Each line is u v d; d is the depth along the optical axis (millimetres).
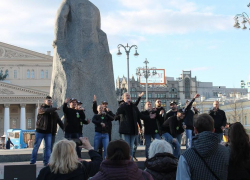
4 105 88250
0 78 100062
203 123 4980
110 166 4473
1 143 48125
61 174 4859
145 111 12125
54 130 10672
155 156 5418
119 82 110438
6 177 7117
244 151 4910
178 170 4863
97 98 13938
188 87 113562
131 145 10633
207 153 4742
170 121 11227
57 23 13922
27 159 12008
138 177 4488
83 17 14195
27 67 104250
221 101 71500
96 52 14164
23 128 88125
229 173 4938
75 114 10867
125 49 36594
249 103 56844
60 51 13750
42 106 10570
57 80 13695
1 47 103312
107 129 11062
